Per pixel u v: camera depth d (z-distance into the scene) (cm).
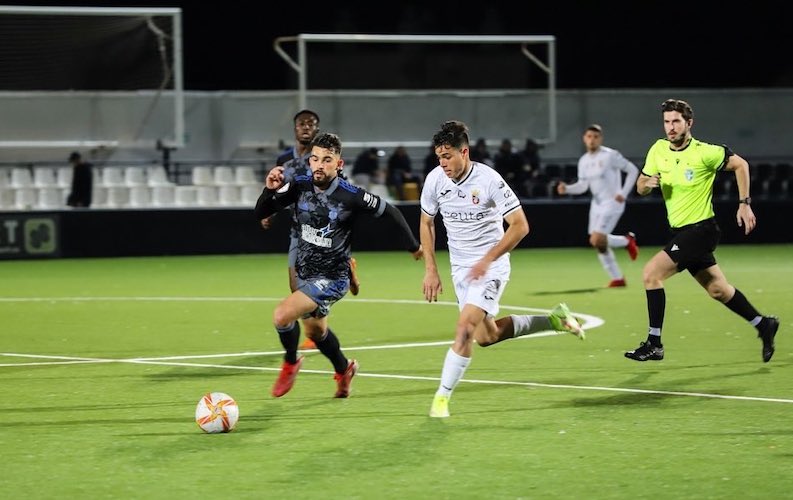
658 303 1616
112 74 4294
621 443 1188
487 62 4875
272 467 1097
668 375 1588
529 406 1375
